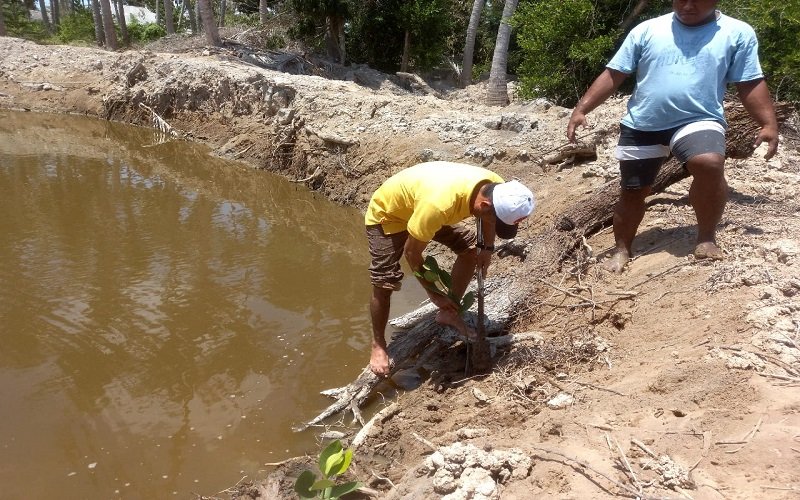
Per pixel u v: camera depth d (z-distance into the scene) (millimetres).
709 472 2678
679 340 3805
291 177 11109
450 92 19641
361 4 19922
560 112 9508
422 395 4434
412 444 3885
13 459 4109
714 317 3852
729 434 2863
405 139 9789
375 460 3885
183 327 5727
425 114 10578
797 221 5062
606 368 3881
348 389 4586
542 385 3949
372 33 20688
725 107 5617
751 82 4180
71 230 8180
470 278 4465
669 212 5668
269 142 12047
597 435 3129
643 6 12305
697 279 4336
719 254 4492
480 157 8977
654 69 4332
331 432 4270
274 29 20344
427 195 3705
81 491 3846
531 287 5125
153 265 7113
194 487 3859
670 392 3309
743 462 2676
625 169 4680
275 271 7070
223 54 17469
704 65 4188
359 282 6840
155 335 5586
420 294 6461
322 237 8273
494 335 4820
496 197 3518
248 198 9922
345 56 20688
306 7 18766
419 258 3957
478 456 3031
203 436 4312
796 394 3018
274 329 5734
